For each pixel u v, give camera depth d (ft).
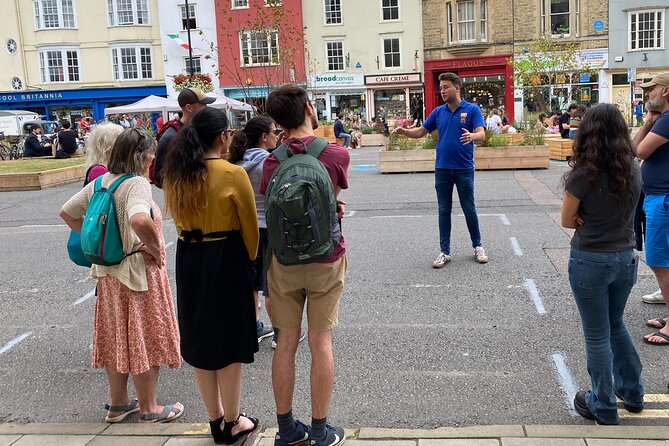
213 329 10.91
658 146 14.52
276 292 10.87
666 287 15.16
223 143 11.26
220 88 117.39
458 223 30.48
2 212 40.52
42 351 16.92
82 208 12.85
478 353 15.42
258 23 93.25
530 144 52.42
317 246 10.12
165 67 120.67
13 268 25.81
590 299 11.26
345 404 13.16
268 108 11.02
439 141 22.59
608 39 105.50
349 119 110.93
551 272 21.67
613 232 11.03
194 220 10.91
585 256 11.16
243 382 14.52
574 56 100.37
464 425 12.07
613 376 12.31
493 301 19.04
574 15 106.63
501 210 33.65
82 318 19.42
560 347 15.57
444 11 112.06
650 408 12.28
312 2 115.03
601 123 10.78
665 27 103.19
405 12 113.60
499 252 24.59
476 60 111.86
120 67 123.44
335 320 10.89
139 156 12.25
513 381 13.89
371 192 42.01
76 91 123.54
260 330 16.97
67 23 123.13
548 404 12.78
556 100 104.63
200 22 117.60
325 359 10.69
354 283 21.52
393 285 21.07
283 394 10.85
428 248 25.89
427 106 115.55
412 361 15.14
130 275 12.17
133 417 13.07
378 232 29.45
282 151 10.75
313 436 10.76
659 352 14.90
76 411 13.56
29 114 105.09
